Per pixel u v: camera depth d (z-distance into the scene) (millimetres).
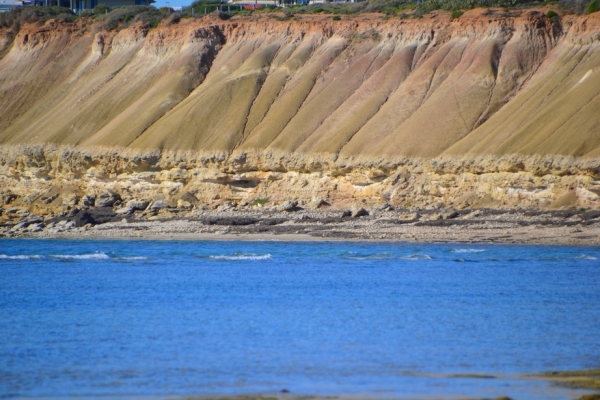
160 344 123625
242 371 107188
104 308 156625
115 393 97375
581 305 158875
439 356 115375
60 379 103688
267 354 116812
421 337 128375
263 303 161250
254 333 131750
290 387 99188
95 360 113688
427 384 100188
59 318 146125
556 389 97562
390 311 152125
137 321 142750
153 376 104875
